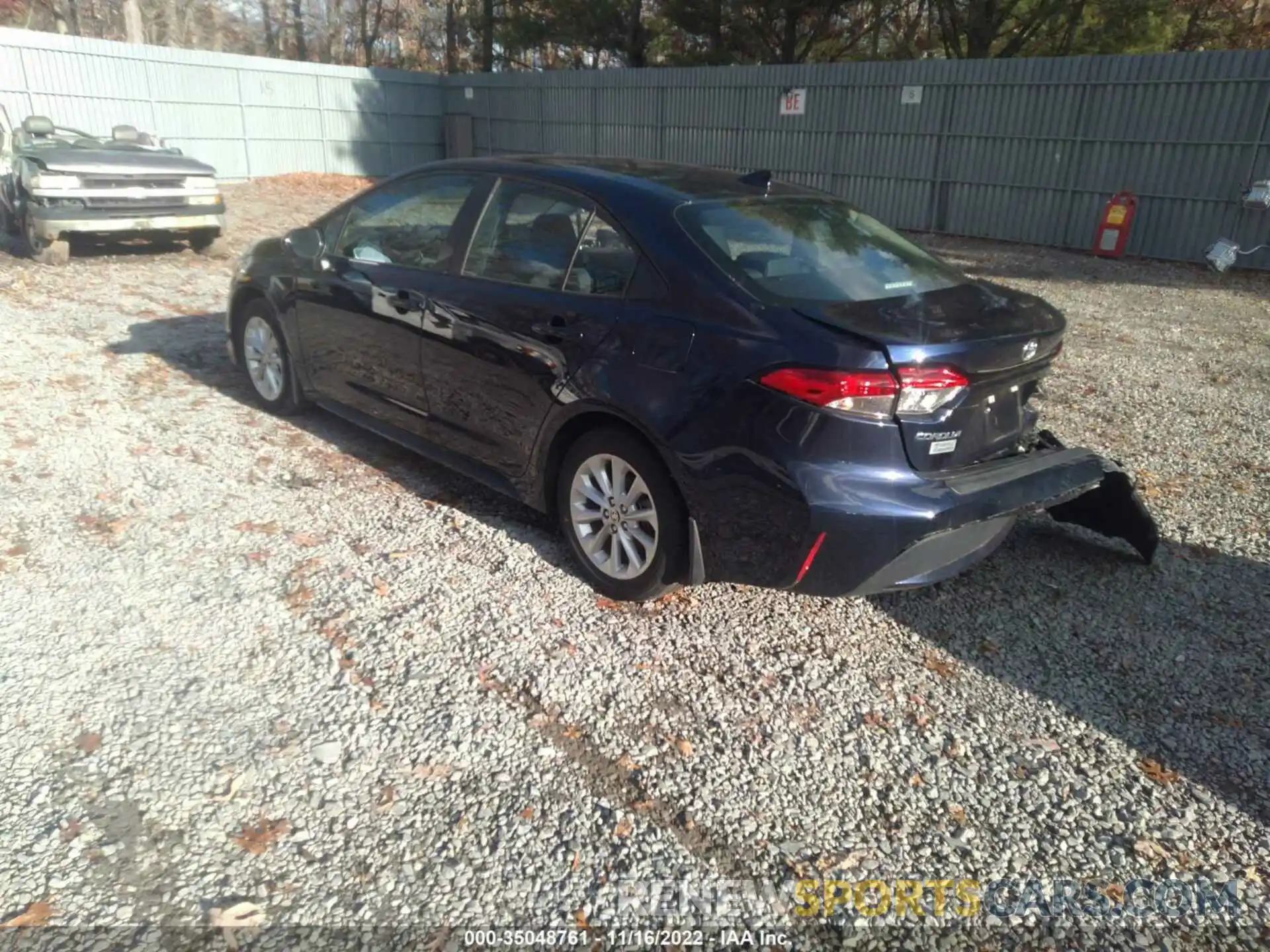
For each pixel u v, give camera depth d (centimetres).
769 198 419
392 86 2697
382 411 500
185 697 316
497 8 3403
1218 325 1027
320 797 276
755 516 332
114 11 4269
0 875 244
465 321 430
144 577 391
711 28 2702
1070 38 2427
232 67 2336
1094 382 763
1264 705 340
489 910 242
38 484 473
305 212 1816
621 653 354
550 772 291
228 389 643
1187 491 532
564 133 2559
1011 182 1758
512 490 433
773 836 271
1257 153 1442
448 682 331
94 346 730
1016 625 387
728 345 336
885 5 2711
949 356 319
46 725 299
